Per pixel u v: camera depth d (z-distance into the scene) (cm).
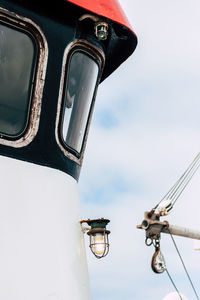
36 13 728
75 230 719
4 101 698
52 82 734
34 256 651
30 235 657
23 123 705
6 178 669
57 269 664
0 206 651
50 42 736
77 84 775
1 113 693
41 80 726
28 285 635
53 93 734
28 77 718
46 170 711
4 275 625
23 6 720
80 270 703
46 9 736
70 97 762
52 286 652
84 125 797
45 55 731
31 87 718
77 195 758
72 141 765
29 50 722
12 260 635
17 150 693
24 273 637
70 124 764
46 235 670
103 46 820
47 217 682
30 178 689
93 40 786
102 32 763
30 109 712
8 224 647
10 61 708
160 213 795
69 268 680
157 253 779
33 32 727
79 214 745
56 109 735
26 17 720
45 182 702
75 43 765
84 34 774
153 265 771
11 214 654
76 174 773
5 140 686
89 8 748
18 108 705
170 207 802
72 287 675
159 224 791
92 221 744
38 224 669
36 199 681
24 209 666
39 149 711
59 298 652
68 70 756
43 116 721
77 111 777
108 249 744
